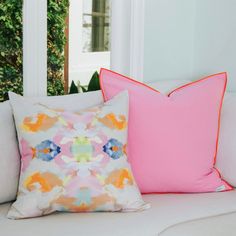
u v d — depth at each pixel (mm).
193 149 2201
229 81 2811
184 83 2621
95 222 1833
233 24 2768
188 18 2957
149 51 2801
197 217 1932
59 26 2645
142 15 2734
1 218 1860
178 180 2166
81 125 1975
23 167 1946
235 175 2279
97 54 2889
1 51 2398
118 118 2047
